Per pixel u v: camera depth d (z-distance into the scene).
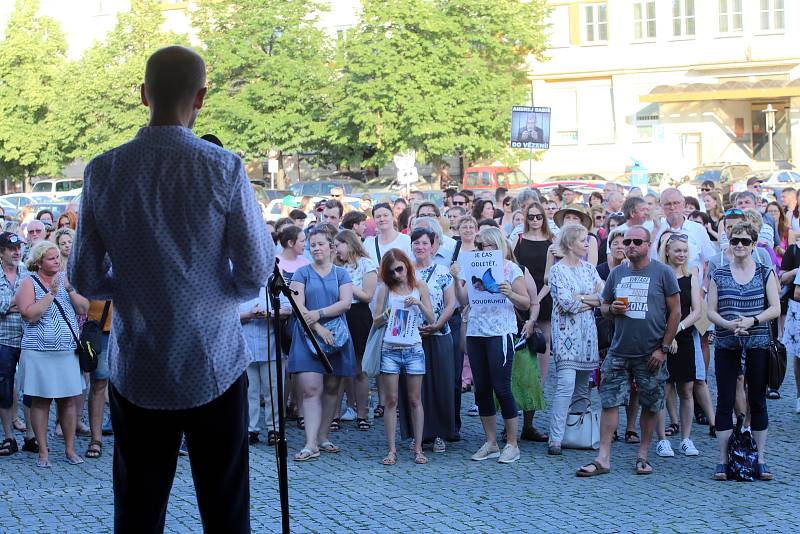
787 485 8.38
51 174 50.28
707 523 7.30
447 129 42.72
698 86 47.41
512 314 9.47
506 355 9.35
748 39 48.28
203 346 4.01
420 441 9.46
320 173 50.53
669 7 49.25
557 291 9.63
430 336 9.77
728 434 8.62
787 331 11.22
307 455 9.54
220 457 4.18
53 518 7.71
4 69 50.84
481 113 43.38
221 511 4.22
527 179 39.97
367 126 42.72
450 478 8.79
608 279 8.92
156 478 4.21
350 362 9.82
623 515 7.54
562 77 50.78
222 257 4.04
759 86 46.50
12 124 50.34
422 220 11.11
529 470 9.05
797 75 47.72
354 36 43.50
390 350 9.39
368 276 10.98
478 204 14.69
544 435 10.36
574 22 50.47
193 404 4.05
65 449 9.80
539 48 46.19
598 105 50.75
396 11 42.31
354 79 43.44
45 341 9.34
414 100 42.56
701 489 8.29
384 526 7.34
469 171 40.28
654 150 49.47
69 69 48.28
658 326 8.66
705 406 10.24
